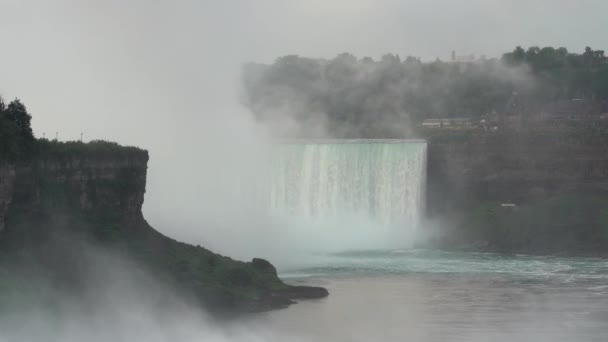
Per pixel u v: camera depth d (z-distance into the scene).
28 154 136.00
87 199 145.88
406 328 142.25
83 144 147.12
